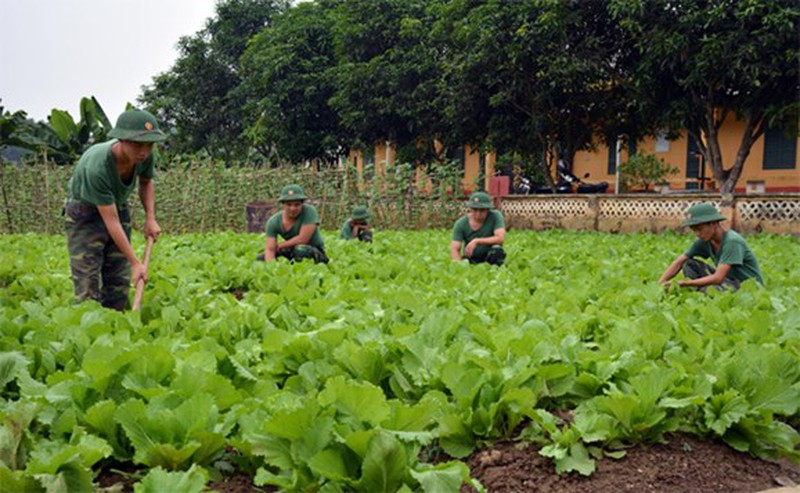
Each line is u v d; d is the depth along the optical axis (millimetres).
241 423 2793
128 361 3098
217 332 4215
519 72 20484
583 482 2887
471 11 20609
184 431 2699
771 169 26484
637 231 18703
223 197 18609
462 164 33219
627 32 19328
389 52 25891
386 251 10945
